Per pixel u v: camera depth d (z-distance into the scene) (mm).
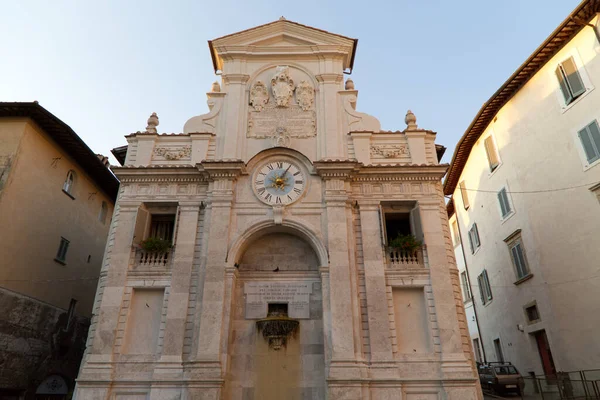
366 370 15594
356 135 19938
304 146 19766
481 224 30250
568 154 21469
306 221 18125
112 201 31047
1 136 21594
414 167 18828
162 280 17297
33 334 21906
